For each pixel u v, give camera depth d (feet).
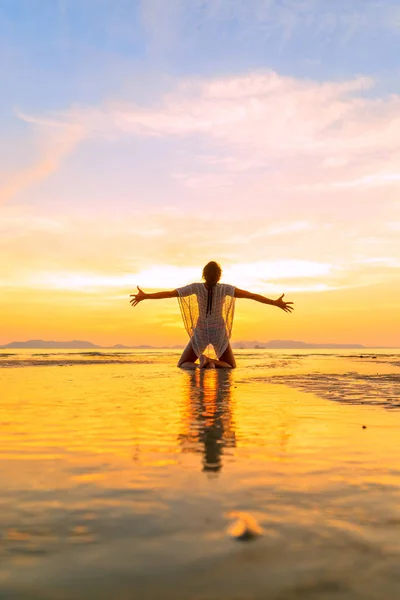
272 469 6.82
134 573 3.76
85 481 6.19
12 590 3.52
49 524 4.71
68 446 8.32
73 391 17.06
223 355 31.68
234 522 4.70
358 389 17.70
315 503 5.36
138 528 4.62
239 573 3.75
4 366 32.19
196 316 32.04
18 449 8.07
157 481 6.20
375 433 9.60
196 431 9.70
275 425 10.40
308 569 3.81
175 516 4.93
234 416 11.60
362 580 3.65
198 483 6.11
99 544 4.26
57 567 3.85
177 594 3.45
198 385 19.33
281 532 4.53
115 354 56.90
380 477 6.44
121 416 11.53
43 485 6.01
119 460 7.32
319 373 25.57
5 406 13.23
